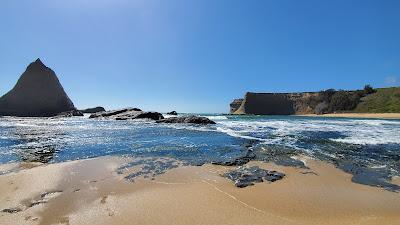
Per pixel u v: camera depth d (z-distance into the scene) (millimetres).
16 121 45000
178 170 10484
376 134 22516
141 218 6176
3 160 12242
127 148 15391
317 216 6434
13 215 6316
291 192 8109
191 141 18312
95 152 14188
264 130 26516
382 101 104438
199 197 7547
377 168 11094
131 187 8430
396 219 6309
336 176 9914
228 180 9234
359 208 6973
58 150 14805
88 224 5883
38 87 88000
